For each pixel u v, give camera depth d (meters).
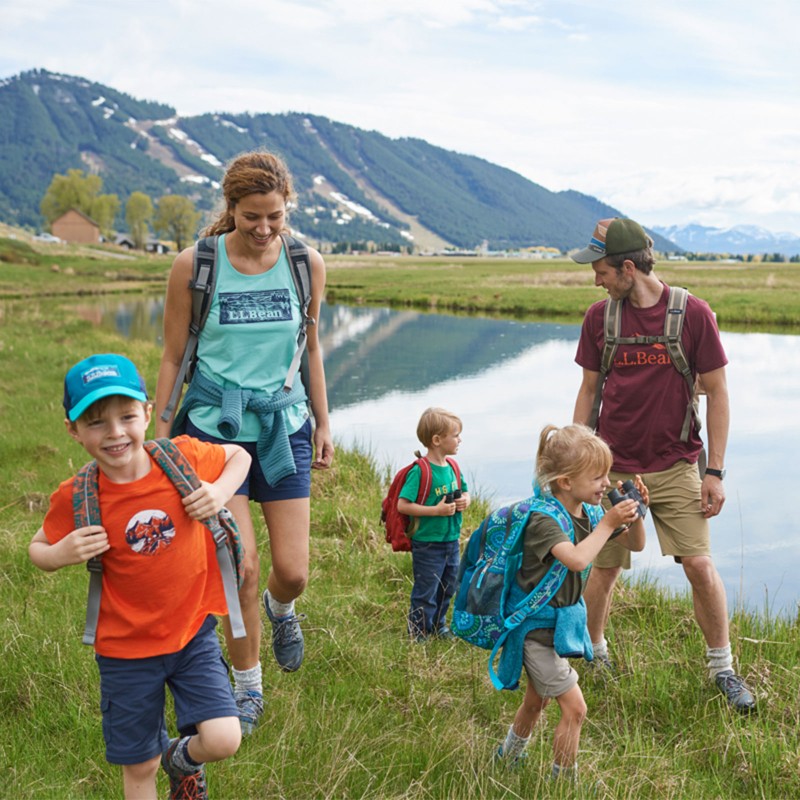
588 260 4.71
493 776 3.45
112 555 2.82
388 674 4.45
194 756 2.85
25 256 92.44
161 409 3.99
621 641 4.96
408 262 166.25
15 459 9.37
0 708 3.94
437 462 5.35
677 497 4.66
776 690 4.39
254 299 3.93
